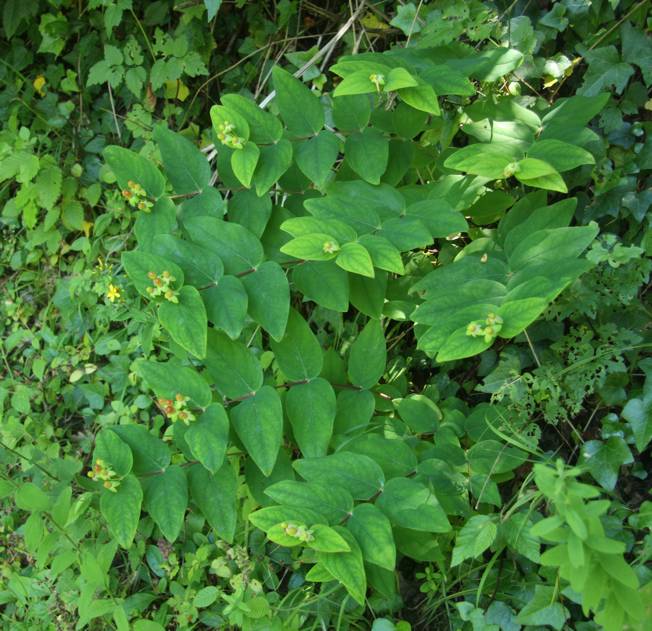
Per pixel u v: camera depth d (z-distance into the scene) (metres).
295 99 2.03
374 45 2.92
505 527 1.86
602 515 1.97
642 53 2.27
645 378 2.20
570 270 1.62
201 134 3.32
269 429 1.85
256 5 3.17
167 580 2.56
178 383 1.88
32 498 2.05
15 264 3.39
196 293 1.82
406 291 2.34
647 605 1.55
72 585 2.41
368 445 1.97
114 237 3.20
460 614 1.98
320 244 1.84
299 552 2.41
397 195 2.04
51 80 3.48
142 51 3.33
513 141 2.10
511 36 2.40
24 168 3.11
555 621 1.77
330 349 2.20
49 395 3.10
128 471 1.85
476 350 1.57
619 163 2.30
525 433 2.07
